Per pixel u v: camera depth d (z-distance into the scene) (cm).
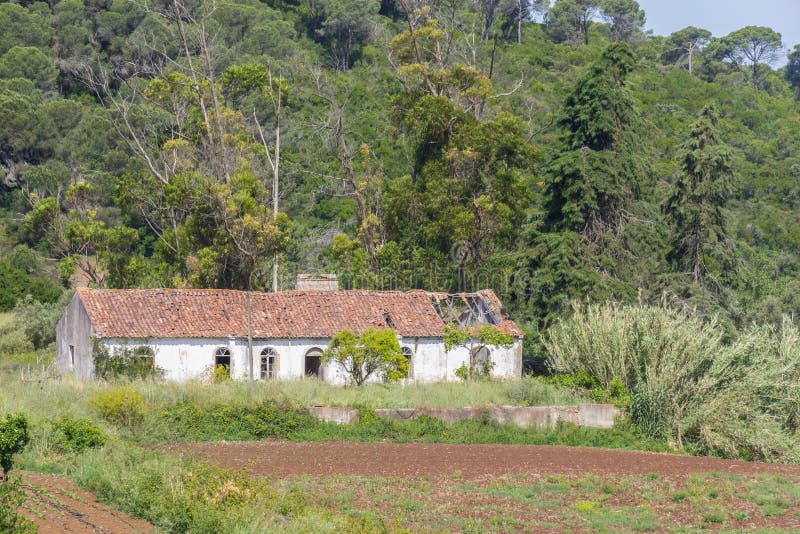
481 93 18788
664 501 7900
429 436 10944
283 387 11619
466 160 16875
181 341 12925
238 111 19700
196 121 19262
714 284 16300
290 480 8069
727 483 8662
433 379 14175
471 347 14138
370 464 9038
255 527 5744
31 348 16050
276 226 16562
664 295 13538
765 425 11356
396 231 18012
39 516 5806
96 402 9925
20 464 7375
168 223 18138
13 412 8088
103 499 6612
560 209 16625
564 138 16938
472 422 11394
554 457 9900
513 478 8569
